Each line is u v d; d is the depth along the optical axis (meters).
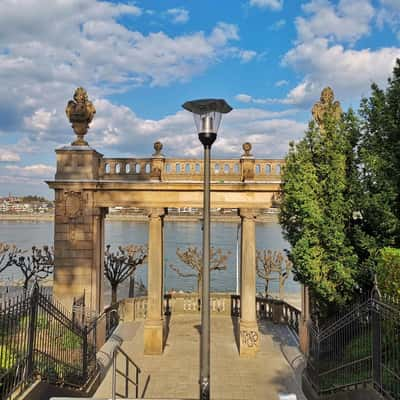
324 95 16.70
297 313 20.53
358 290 12.97
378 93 12.78
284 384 14.28
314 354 12.54
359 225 13.20
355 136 13.51
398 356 7.63
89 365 13.33
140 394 13.34
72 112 17.67
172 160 18.14
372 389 8.06
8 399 7.74
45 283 41.12
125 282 47.94
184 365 16.11
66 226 17.36
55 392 9.54
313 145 14.12
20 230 132.88
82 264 17.31
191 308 24.30
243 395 13.34
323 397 10.95
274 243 84.62
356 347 10.09
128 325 21.64
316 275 12.79
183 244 78.69
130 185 17.33
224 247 72.44
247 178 17.59
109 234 111.00
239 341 17.77
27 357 8.61
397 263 9.16
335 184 12.96
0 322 7.96
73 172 17.52
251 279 17.44
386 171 11.95
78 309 15.10
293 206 13.99
